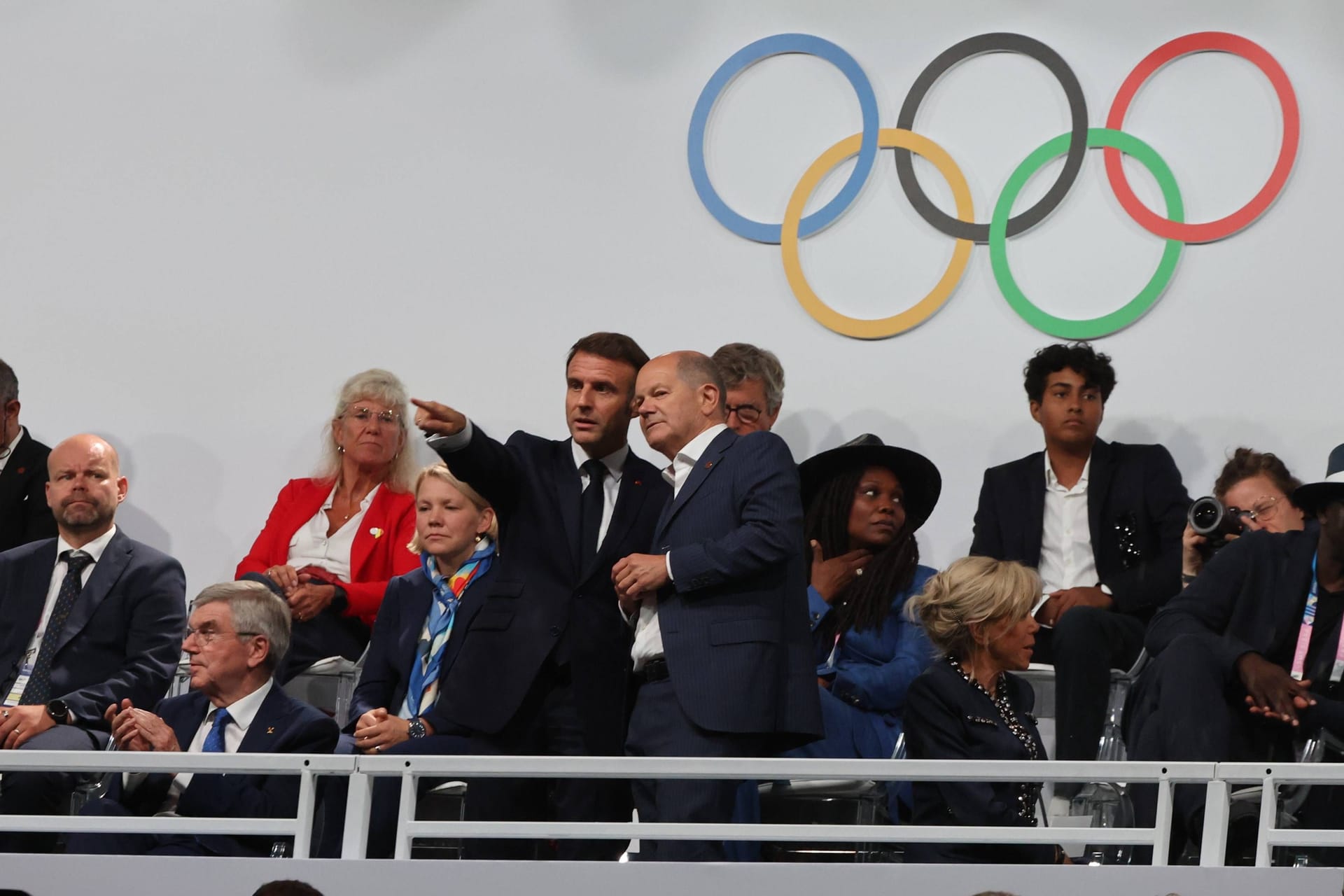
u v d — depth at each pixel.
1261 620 14.28
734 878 11.86
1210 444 18.72
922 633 15.20
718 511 12.89
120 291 21.38
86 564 16.59
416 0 21.50
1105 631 15.55
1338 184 18.84
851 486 15.98
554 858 14.20
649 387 13.38
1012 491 18.09
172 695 17.45
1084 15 19.84
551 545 14.25
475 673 14.02
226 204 21.42
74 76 21.88
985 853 12.81
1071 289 19.41
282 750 13.84
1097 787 14.27
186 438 20.94
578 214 20.78
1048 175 19.64
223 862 12.05
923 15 20.28
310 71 21.55
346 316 21.02
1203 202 19.20
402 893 11.95
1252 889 11.71
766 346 20.06
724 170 20.56
